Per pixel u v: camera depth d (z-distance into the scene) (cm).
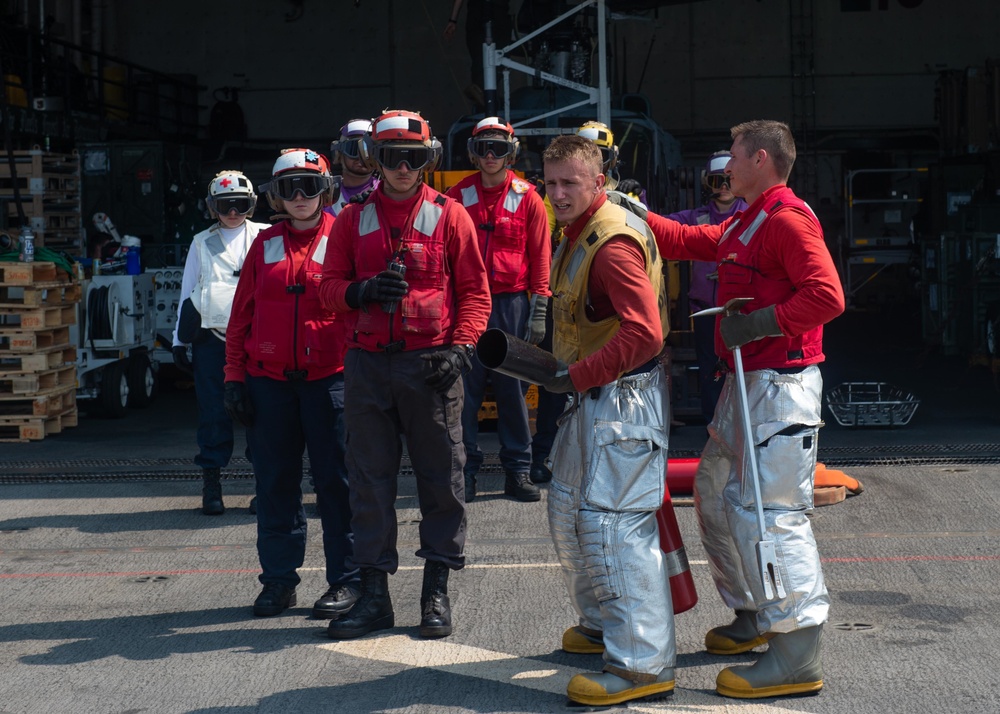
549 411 672
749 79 2194
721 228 412
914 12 2173
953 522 578
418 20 2202
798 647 362
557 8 1079
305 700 369
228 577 515
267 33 2219
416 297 414
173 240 1493
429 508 432
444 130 2217
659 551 366
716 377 386
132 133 1719
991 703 355
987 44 2170
